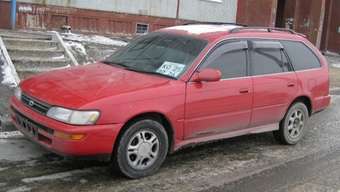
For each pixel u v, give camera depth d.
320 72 8.12
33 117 5.52
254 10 20.59
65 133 5.18
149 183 5.68
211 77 6.09
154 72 6.27
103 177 5.71
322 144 7.97
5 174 5.57
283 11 26.17
